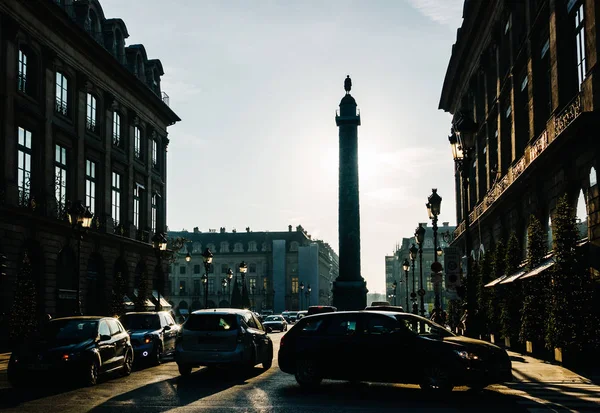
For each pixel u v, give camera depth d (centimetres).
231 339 1716
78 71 4034
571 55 2367
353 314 1472
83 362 1515
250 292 13950
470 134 1830
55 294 3625
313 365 1453
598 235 1978
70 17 3791
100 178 4344
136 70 5122
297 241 14375
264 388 1478
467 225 1844
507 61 3497
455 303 3875
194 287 14075
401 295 17725
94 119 4322
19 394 1395
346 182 5962
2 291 3125
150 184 5328
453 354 1312
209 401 1265
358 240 5884
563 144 2166
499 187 3438
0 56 3194
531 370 1772
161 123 5641
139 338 2066
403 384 1553
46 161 3597
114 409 1166
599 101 1959
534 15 2806
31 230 3381
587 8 2070
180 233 14625
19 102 3353
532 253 2408
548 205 2548
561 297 1894
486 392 1390
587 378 1623
